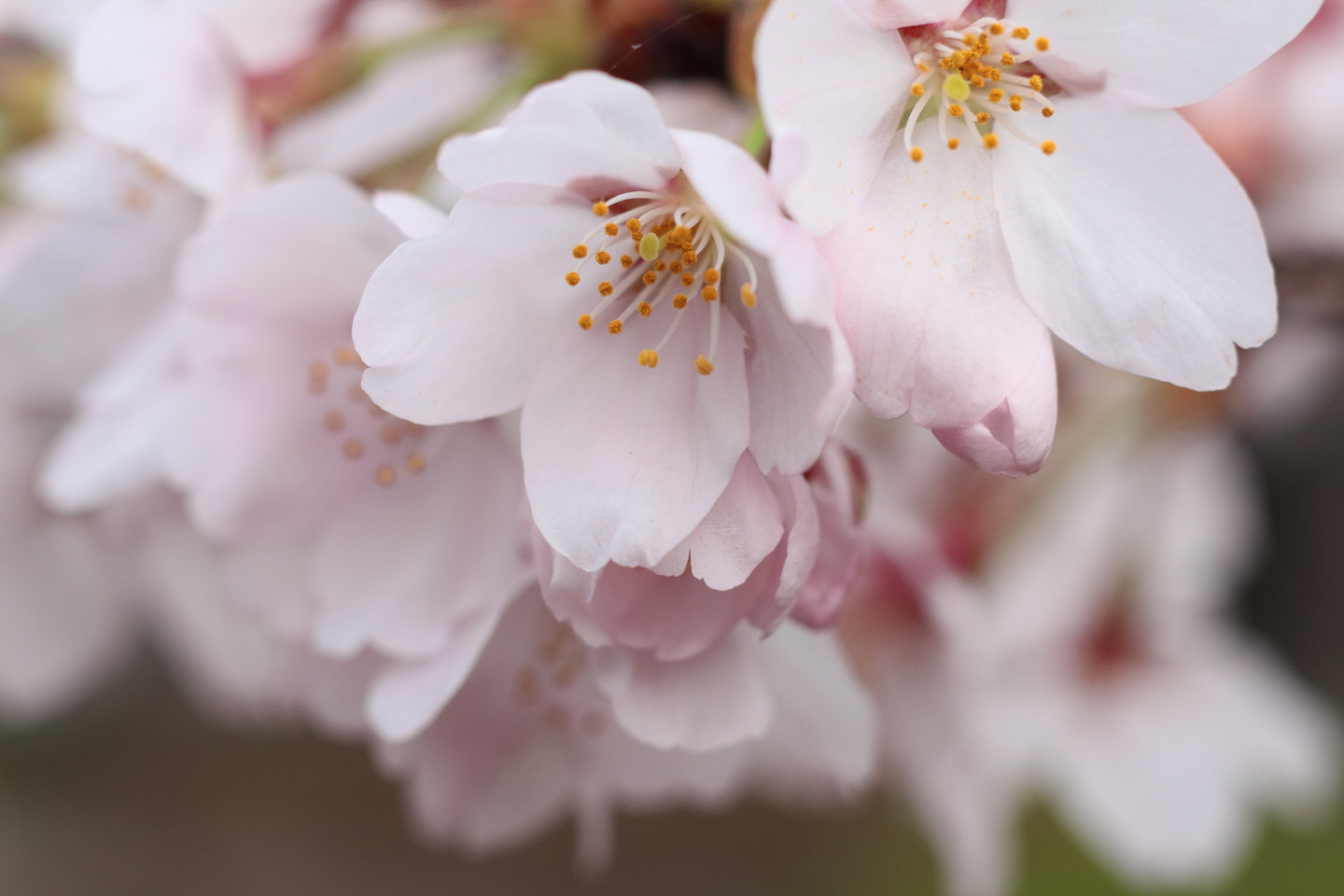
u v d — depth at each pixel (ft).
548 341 0.65
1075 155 0.64
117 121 0.70
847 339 0.63
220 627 0.92
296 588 0.71
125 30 0.70
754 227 0.61
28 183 0.77
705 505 0.63
